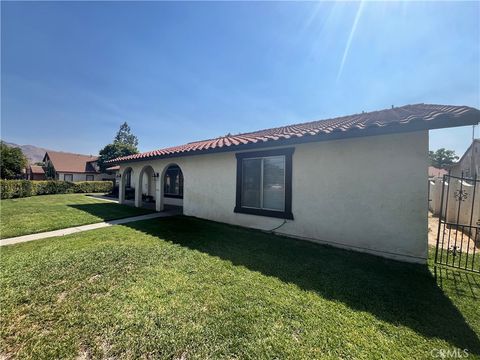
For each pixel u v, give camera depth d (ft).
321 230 20.72
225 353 7.74
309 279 13.58
